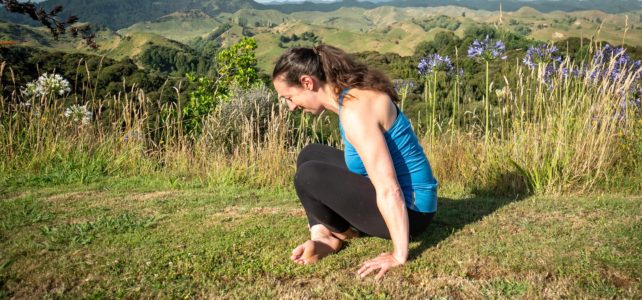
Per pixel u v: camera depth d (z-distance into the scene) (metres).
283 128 5.50
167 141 6.10
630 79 4.72
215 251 2.85
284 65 2.48
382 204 2.49
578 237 2.97
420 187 2.70
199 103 9.77
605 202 3.80
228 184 5.00
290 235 3.14
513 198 4.21
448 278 2.47
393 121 2.52
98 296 2.34
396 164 2.63
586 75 4.69
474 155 5.04
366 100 2.43
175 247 2.92
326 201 2.72
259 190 4.68
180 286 2.43
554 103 4.77
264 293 2.34
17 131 5.65
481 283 2.41
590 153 4.40
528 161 4.53
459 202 3.94
